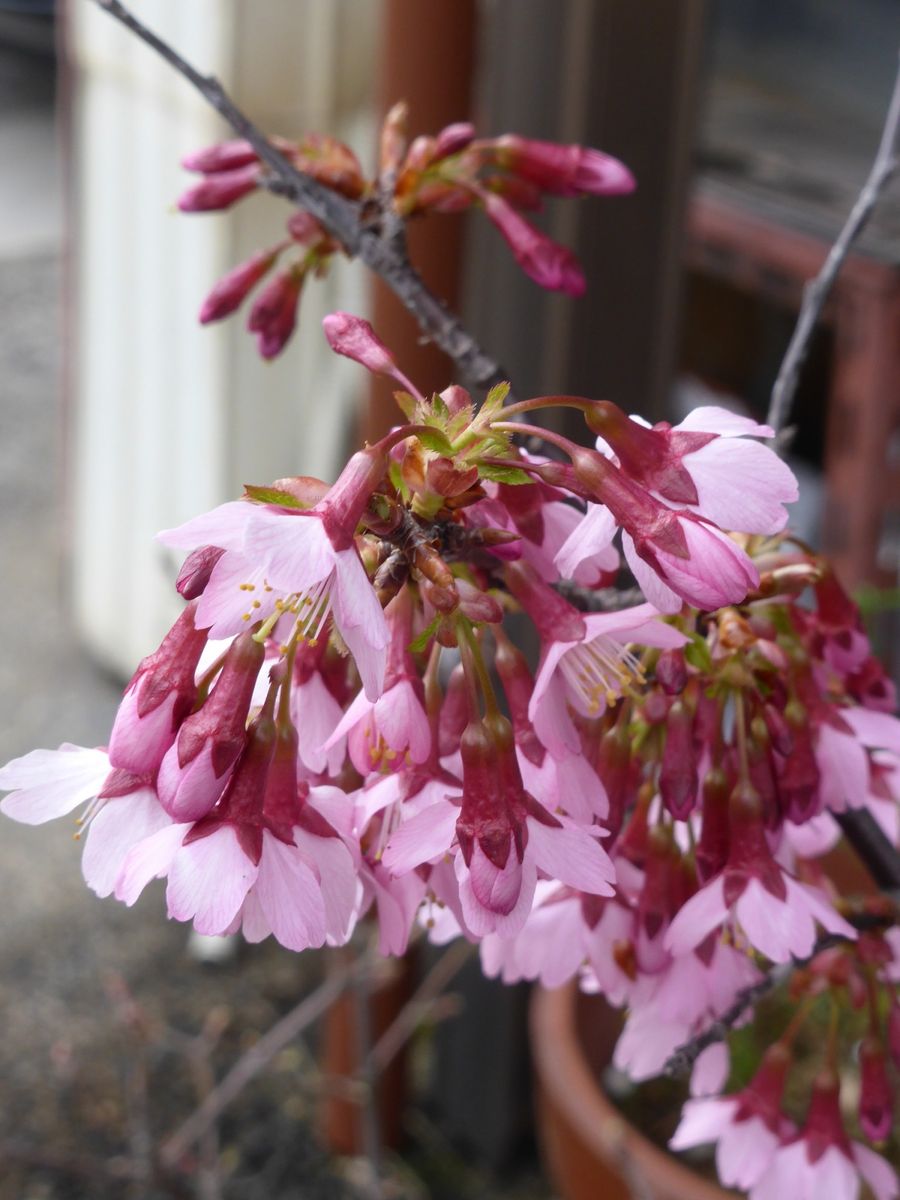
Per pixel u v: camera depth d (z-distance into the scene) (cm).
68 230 113
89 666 134
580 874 38
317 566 36
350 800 39
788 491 38
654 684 42
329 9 95
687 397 134
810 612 44
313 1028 97
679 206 69
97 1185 85
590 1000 73
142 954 103
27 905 107
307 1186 87
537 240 47
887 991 47
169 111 99
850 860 72
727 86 154
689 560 37
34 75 249
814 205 120
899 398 107
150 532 117
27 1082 92
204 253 100
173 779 37
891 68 158
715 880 42
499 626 41
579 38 63
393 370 39
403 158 48
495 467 38
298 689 39
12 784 39
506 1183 88
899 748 43
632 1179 63
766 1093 50
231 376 104
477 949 80
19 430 173
